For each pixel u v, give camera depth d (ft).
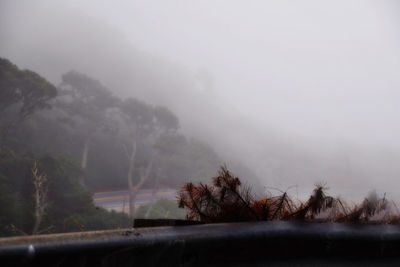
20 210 118.01
